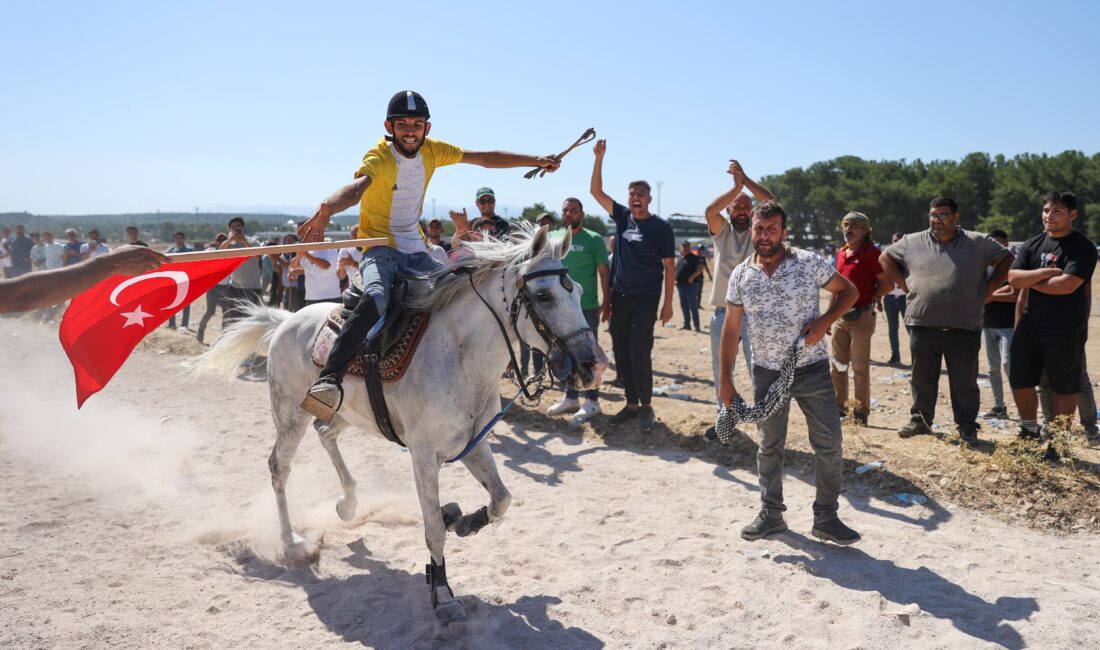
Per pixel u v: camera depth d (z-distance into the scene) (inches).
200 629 158.4
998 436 281.3
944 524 213.6
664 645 151.5
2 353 498.6
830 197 3602.4
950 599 168.4
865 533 208.1
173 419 338.0
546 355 154.4
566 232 157.5
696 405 342.0
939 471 236.5
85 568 185.6
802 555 194.4
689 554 195.2
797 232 4018.2
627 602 170.4
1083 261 232.8
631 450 292.8
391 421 171.2
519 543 205.0
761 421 196.7
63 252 739.4
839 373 299.3
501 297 159.6
